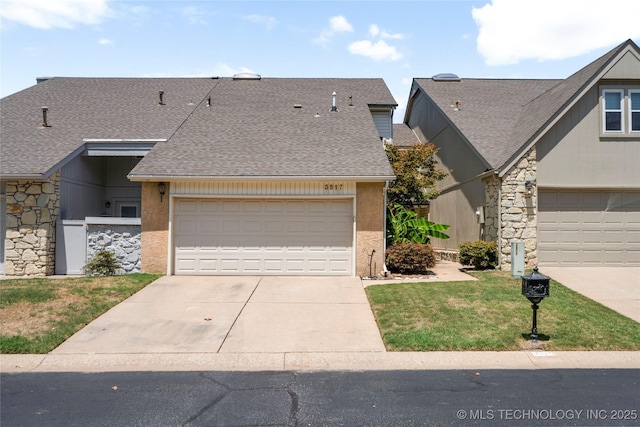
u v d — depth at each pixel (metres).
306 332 7.89
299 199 12.72
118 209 16.84
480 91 19.73
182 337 7.62
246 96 18.41
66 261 13.17
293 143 14.08
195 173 12.19
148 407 5.04
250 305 9.53
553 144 13.34
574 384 5.75
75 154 14.16
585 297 9.98
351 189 12.59
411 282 11.41
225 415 4.83
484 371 6.27
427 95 19.53
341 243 12.70
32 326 7.82
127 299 9.84
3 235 13.27
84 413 4.89
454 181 17.80
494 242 13.73
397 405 5.09
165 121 16.16
